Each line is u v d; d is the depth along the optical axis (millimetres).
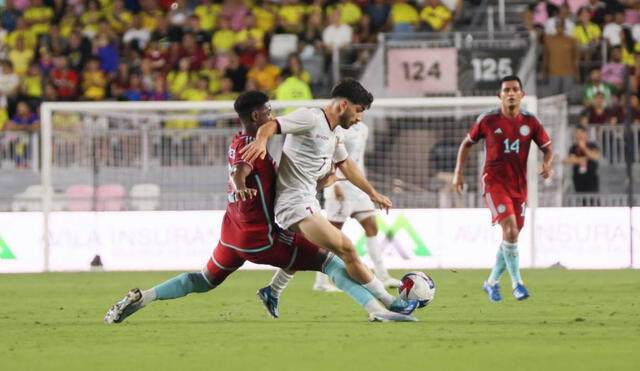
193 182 63875
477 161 67312
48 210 60562
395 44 73750
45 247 60531
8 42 80750
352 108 29594
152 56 76812
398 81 71000
